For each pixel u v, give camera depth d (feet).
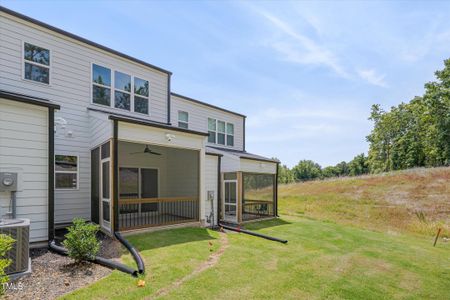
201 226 28.58
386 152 124.47
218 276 14.80
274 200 42.63
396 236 32.27
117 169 21.83
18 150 17.79
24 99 17.79
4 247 10.67
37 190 18.40
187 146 27.40
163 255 17.83
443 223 38.73
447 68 82.48
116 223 21.65
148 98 33.73
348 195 60.80
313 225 35.81
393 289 15.15
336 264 18.89
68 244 15.03
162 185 36.35
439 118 84.89
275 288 13.76
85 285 12.51
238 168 36.09
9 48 23.47
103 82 29.58
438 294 14.87
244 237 26.32
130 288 12.40
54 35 26.23
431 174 67.15
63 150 26.12
